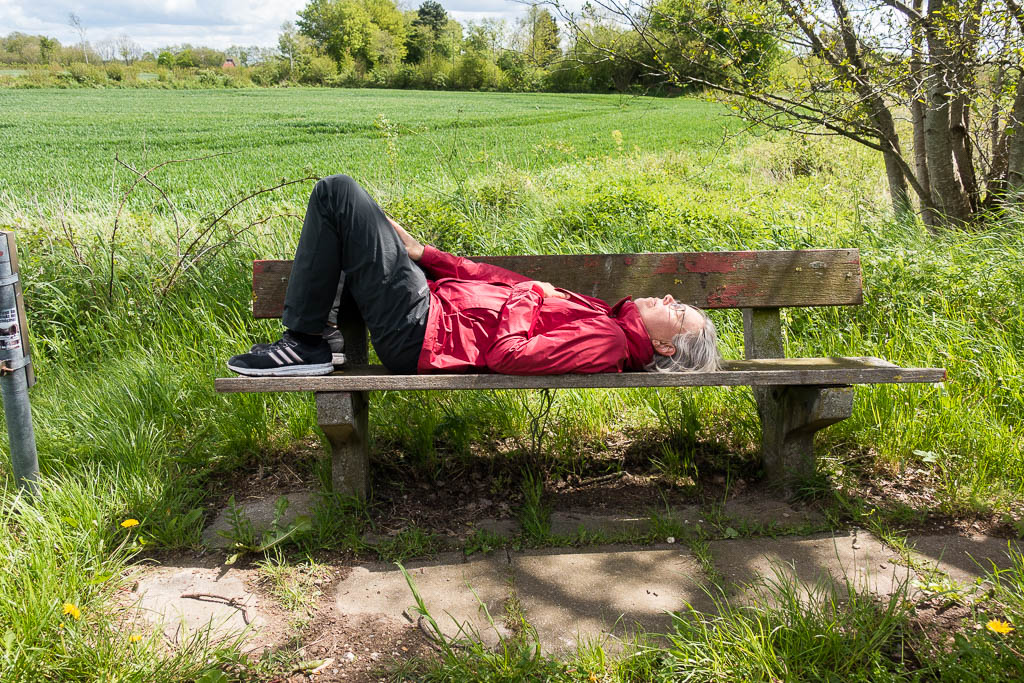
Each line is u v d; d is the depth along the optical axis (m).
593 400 3.66
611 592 2.38
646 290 3.32
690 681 1.94
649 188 8.55
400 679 1.98
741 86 6.21
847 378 2.68
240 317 4.60
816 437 3.37
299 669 2.01
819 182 10.09
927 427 3.28
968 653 1.97
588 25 6.31
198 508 2.79
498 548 2.65
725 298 3.33
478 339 2.79
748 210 6.78
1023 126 5.81
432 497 3.04
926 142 6.12
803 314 4.46
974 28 5.22
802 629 2.05
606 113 33.00
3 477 3.01
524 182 7.80
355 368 2.96
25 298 4.69
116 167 16.42
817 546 2.65
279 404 3.60
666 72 6.27
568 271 3.30
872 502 2.94
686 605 2.24
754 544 2.67
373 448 3.34
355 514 2.80
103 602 2.23
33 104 39.38
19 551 2.29
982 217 6.21
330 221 2.72
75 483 2.83
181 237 5.36
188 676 1.94
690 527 2.79
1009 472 3.04
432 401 3.57
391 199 6.53
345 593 2.38
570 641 2.14
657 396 3.68
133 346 4.39
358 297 2.79
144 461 3.05
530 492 2.99
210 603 2.31
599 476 3.23
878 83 5.89
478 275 3.11
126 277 4.95
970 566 2.51
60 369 4.18
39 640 1.99
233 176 14.69
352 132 26.56
